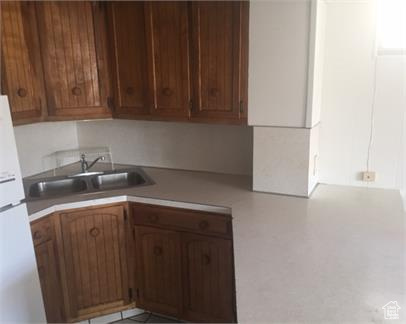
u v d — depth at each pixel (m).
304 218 1.90
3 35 2.12
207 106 2.37
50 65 2.40
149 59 2.45
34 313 1.87
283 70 2.08
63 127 3.01
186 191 2.39
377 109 2.19
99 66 2.56
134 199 2.35
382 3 2.07
